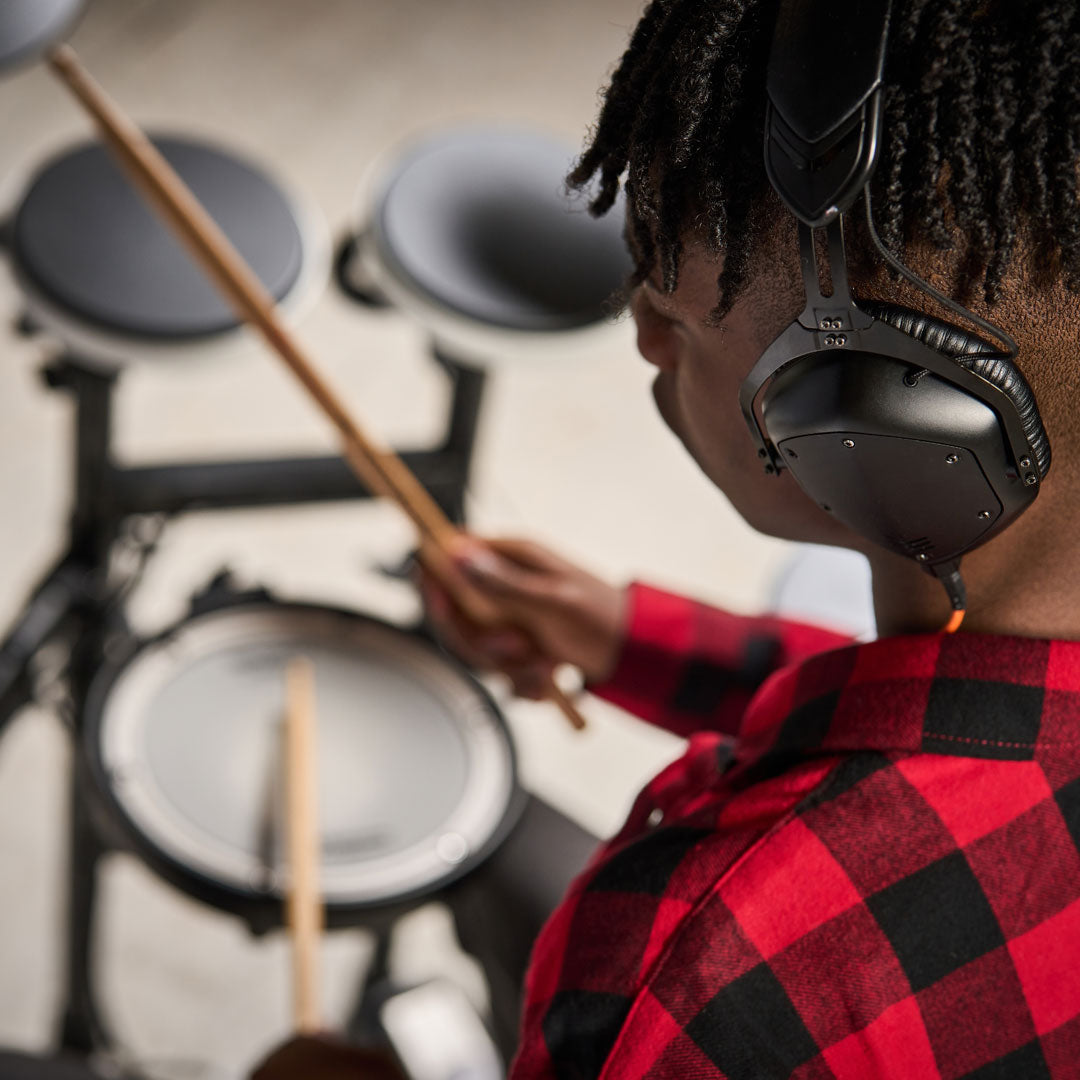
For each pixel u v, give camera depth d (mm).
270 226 1242
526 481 2061
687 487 2096
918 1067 472
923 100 379
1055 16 361
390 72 2525
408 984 930
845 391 425
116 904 1651
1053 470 439
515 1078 490
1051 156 372
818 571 1203
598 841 1102
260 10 2551
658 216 437
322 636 1179
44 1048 1534
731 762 542
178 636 1146
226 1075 1535
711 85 411
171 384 2064
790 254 419
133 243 1177
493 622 995
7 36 893
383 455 1002
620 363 2195
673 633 946
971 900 464
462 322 1169
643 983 469
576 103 2578
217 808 1048
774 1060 466
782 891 465
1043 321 403
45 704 1272
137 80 2408
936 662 476
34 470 1940
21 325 1198
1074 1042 481
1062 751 467
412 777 1105
